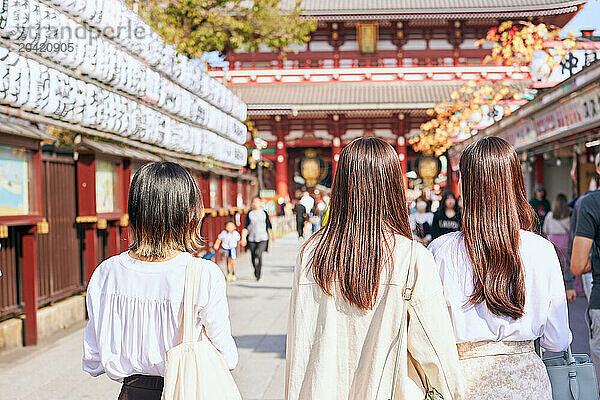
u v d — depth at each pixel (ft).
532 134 51.78
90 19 26.32
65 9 24.85
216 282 8.80
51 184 31.09
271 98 129.39
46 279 30.22
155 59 33.81
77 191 33.50
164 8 50.88
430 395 8.23
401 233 8.57
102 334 9.04
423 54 137.39
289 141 141.49
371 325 8.23
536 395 9.15
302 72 136.15
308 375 8.25
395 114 137.49
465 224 9.45
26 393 20.39
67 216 32.89
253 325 32.07
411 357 8.43
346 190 8.60
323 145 141.18
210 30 53.01
